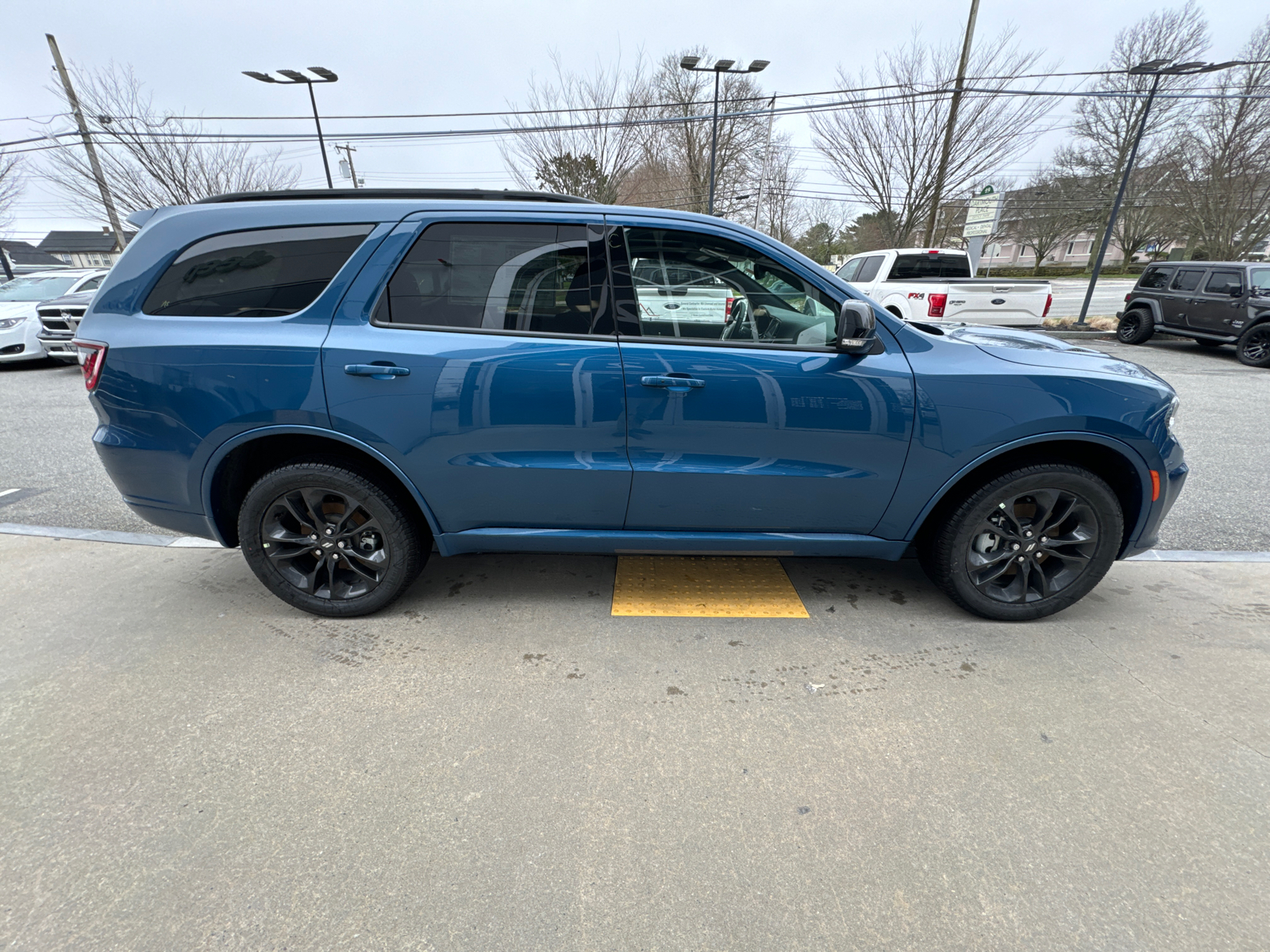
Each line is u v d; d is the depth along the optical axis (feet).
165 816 5.77
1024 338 9.71
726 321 8.15
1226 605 9.64
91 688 7.57
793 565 10.95
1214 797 6.04
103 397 8.22
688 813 5.85
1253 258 66.44
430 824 5.71
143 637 8.67
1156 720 7.12
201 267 8.08
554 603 9.65
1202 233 67.67
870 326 7.50
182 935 4.73
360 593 9.05
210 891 5.08
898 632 8.89
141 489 8.62
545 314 8.04
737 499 8.46
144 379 8.05
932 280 33.14
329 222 7.99
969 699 7.48
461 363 7.86
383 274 7.94
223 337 7.93
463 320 8.01
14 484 14.90
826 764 6.47
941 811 5.88
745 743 6.75
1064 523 8.84
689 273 8.08
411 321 7.98
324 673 7.91
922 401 7.98
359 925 4.81
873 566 10.96
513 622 9.11
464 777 6.27
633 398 7.98
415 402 7.91
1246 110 59.82
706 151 80.12
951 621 9.18
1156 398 8.13
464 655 8.30
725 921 4.86
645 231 8.07
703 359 7.91
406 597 9.84
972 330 10.25
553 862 5.35
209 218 8.09
